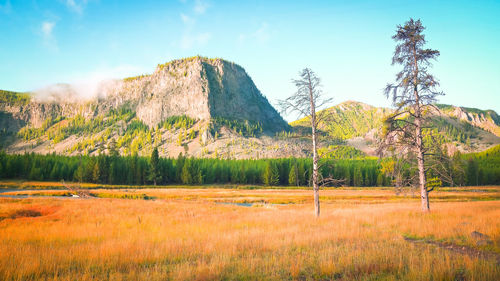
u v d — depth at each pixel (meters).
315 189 19.08
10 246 9.09
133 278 6.12
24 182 78.62
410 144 18.03
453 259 7.06
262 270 6.82
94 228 14.37
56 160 96.12
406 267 6.59
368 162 114.75
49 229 13.74
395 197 48.56
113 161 91.88
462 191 60.50
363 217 17.28
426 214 16.59
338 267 6.72
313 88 19.14
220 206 30.84
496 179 86.44
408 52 18.61
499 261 7.28
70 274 6.37
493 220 13.13
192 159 103.50
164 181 96.69
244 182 99.25
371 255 7.56
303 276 6.50
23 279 6.15
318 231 12.35
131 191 60.28
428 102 17.69
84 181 84.31
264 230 13.34
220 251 8.67
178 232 13.07
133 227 15.10
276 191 71.00
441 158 17.64
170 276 6.31
